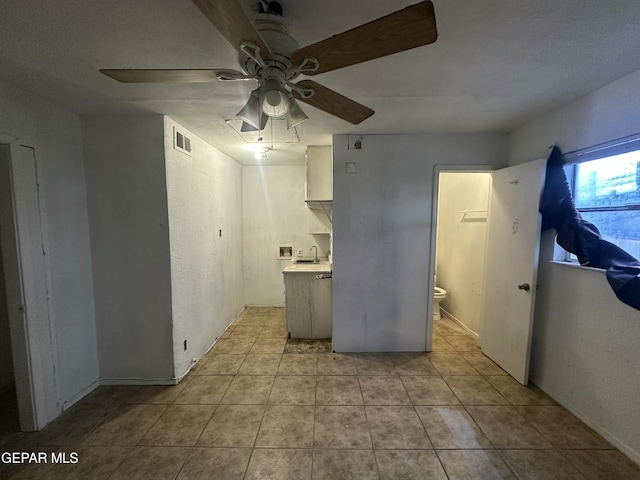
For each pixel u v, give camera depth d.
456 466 1.66
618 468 1.63
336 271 3.07
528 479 1.58
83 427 2.00
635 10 1.19
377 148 2.96
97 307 2.49
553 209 2.22
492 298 2.88
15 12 1.17
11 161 1.84
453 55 1.54
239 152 3.66
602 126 1.90
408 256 3.05
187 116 2.40
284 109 1.28
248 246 4.61
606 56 1.54
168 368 2.51
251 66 1.22
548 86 1.90
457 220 3.93
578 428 1.95
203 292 3.07
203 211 3.09
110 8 1.16
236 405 2.22
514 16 1.23
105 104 2.14
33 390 1.95
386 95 2.04
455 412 2.12
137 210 2.42
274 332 3.68
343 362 2.89
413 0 1.15
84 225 2.40
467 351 3.12
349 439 1.87
